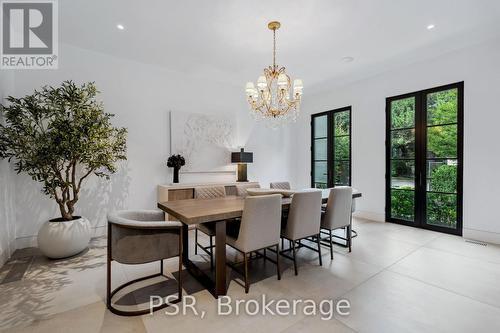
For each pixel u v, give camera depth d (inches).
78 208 144.3
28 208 131.0
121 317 73.7
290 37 129.3
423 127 164.2
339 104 214.2
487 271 102.5
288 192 124.9
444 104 155.1
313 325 70.0
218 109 200.7
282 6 103.4
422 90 162.9
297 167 253.9
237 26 119.2
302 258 119.4
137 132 163.5
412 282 94.1
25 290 88.8
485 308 77.3
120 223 73.8
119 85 156.8
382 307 78.4
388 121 181.8
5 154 108.7
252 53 148.6
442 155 156.4
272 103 133.6
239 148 213.0
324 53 148.6
